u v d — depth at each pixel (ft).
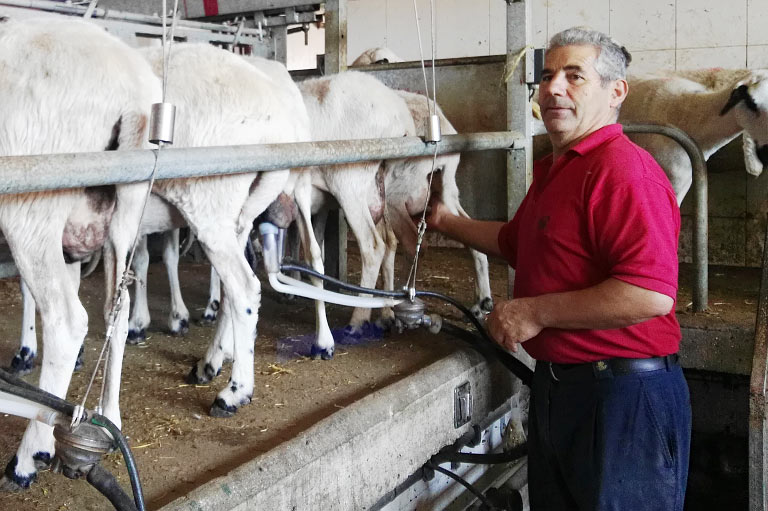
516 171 12.35
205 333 13.28
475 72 15.15
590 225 7.27
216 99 9.36
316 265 11.63
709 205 20.59
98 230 8.32
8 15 13.78
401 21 24.25
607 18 21.53
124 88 8.11
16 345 12.32
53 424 5.55
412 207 14.03
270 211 11.23
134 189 8.36
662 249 6.95
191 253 20.56
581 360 7.65
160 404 9.48
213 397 9.79
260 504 7.07
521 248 8.23
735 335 11.79
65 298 7.80
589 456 7.57
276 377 10.46
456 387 10.35
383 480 8.86
